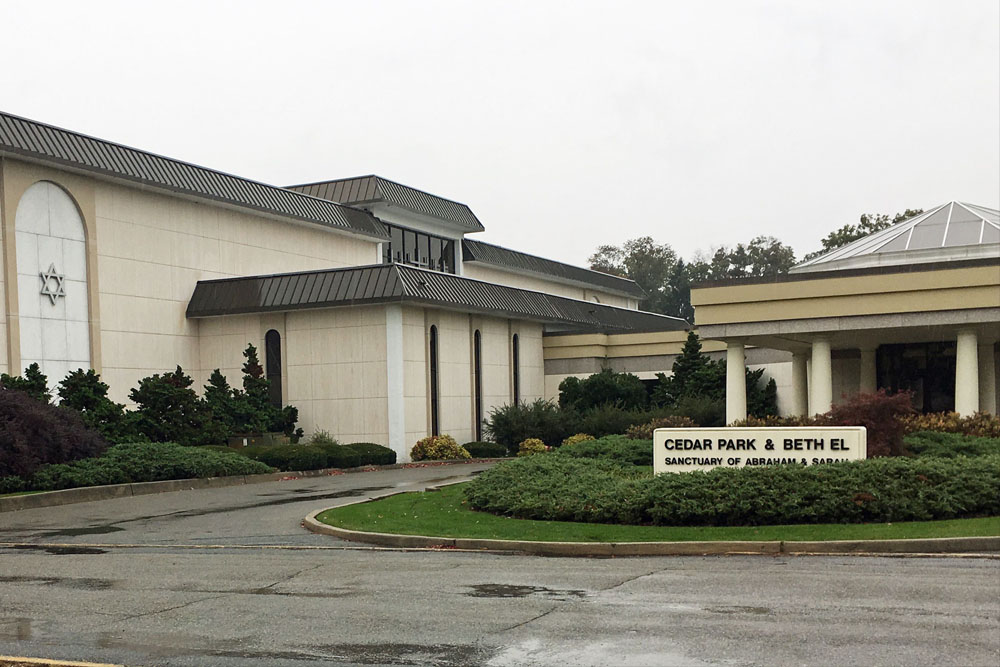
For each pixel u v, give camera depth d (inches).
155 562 530.6
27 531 689.0
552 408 1640.0
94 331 1283.2
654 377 1856.5
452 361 1545.3
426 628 351.3
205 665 308.3
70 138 1267.2
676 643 320.5
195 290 1476.4
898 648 306.5
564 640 328.8
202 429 1234.6
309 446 1259.2
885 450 826.2
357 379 1414.9
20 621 375.6
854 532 549.6
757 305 1144.8
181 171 1444.4
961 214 1328.7
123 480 959.0
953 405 1353.3
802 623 343.6
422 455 1402.6
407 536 592.4
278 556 551.5
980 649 303.6
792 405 1579.7
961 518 586.2
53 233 1237.1
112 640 341.7
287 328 1457.9
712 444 726.5
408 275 1421.0
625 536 570.3
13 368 1163.3
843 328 1107.3
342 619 369.7
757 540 538.3
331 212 1745.8
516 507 665.0
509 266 2294.5
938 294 1065.5
